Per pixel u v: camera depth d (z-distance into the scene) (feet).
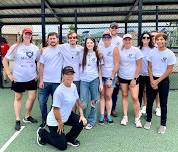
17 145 14.70
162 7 33.27
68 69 13.73
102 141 15.19
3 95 26.58
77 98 14.46
